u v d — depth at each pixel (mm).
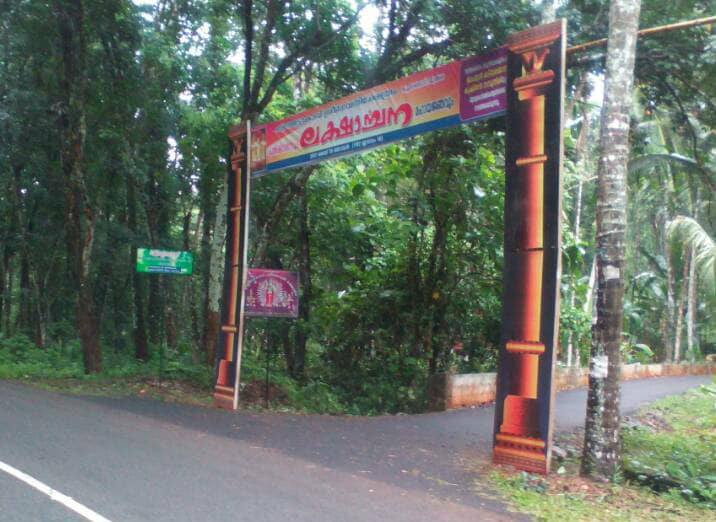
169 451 7875
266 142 12250
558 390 17453
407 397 14891
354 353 16844
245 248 12297
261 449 8453
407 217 16109
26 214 20625
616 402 7742
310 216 18156
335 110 11078
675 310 29219
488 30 11805
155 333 22641
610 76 7824
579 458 9102
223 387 12227
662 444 10562
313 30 14500
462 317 16500
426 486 7176
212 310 15109
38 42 15570
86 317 15242
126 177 18359
